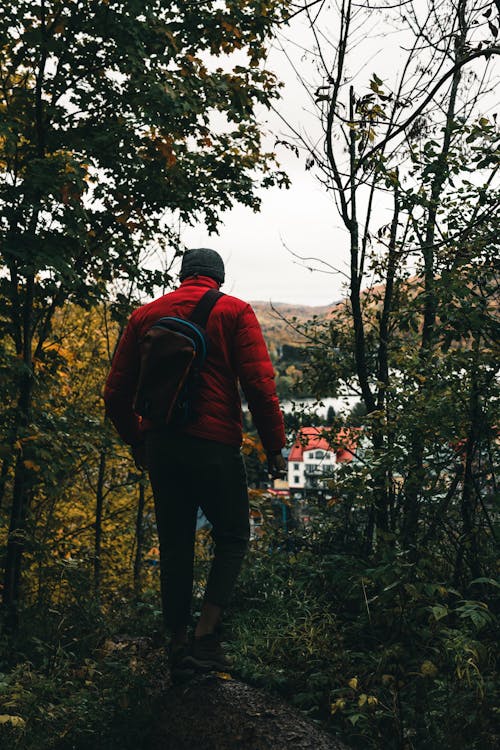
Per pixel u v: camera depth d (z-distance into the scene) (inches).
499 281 147.3
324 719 114.6
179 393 103.2
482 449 142.2
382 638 122.6
